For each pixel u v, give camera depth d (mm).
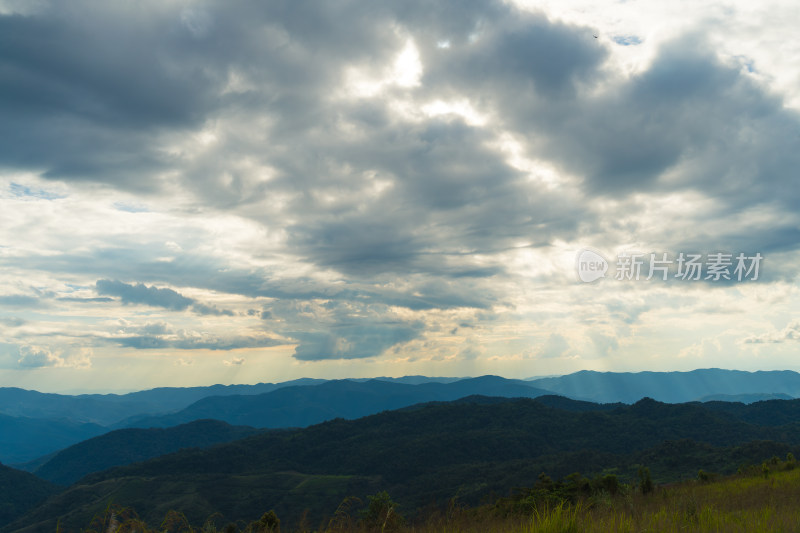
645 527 10836
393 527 15875
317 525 16938
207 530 16234
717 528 10820
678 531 10719
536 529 10523
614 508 15047
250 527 17094
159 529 11508
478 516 16578
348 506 17250
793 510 13234
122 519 10961
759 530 10492
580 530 10312
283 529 16844
